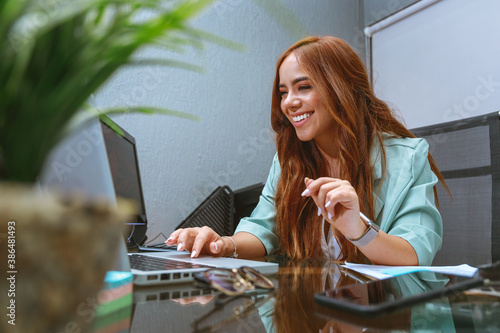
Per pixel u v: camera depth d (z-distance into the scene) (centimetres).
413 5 226
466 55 204
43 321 18
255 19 201
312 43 117
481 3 199
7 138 21
